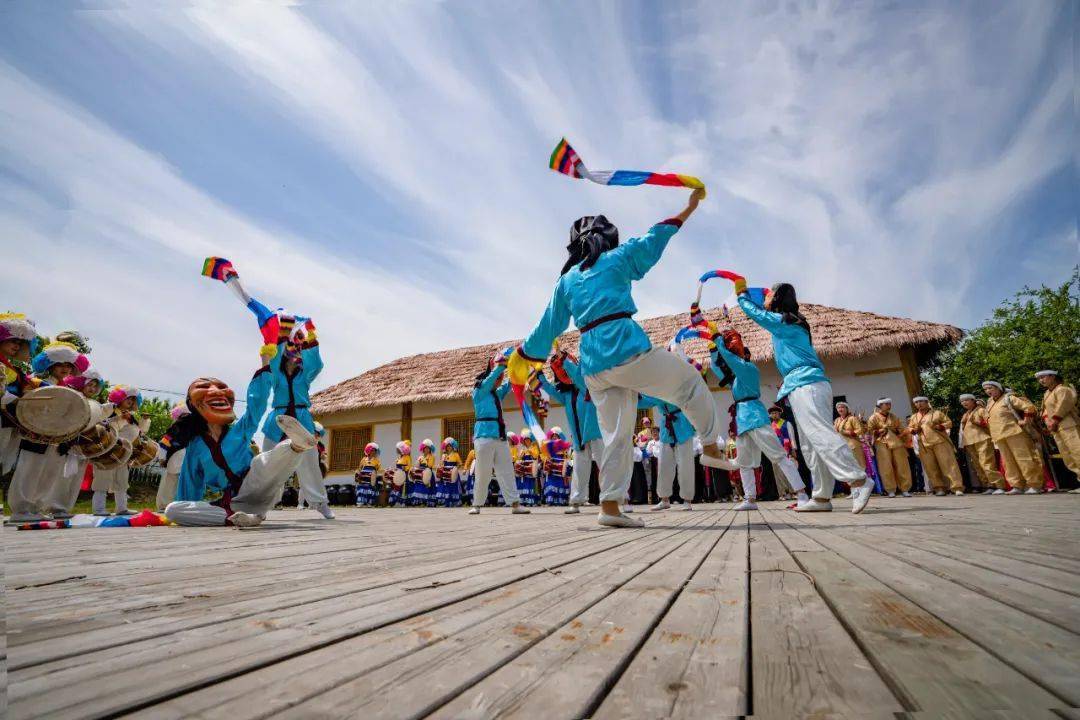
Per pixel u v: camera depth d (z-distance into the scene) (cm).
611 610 112
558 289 364
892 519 353
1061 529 255
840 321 1353
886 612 103
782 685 68
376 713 61
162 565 192
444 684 70
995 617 98
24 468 491
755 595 124
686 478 755
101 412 511
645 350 324
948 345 1230
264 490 442
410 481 1531
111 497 1308
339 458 1803
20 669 75
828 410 459
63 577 162
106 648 86
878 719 57
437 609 115
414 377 1883
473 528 389
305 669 77
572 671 75
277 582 151
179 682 70
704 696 65
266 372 506
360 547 254
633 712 60
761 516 463
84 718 59
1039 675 68
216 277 498
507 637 92
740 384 612
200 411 443
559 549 230
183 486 452
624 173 329
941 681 67
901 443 1056
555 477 1198
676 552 210
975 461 1005
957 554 180
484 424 707
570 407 690
